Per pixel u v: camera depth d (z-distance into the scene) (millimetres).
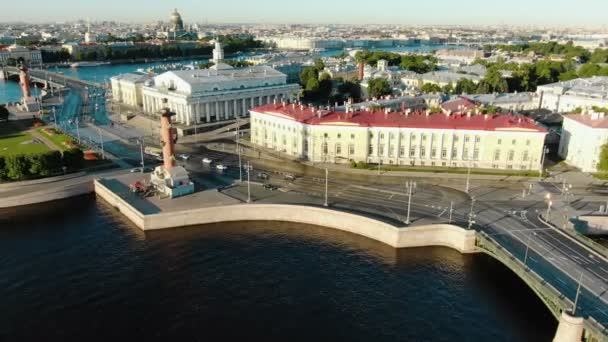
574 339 84688
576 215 134000
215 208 137000
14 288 104500
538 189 154625
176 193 147000
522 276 103000
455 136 172500
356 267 114750
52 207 148500
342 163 182250
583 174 169625
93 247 122938
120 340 89250
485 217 132625
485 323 95125
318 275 111062
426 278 110250
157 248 122562
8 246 123312
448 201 144000
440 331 92688
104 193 154000
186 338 89938
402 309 98938
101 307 98438
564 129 187125
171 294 103062
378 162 180000
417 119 179750
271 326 93375
